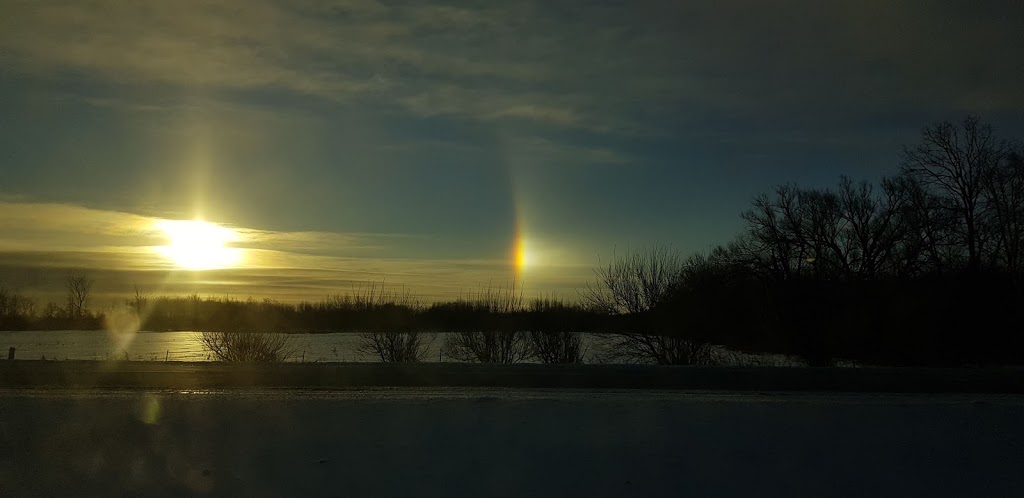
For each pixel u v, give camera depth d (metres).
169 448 10.40
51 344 45.41
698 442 10.77
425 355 30.52
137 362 23.19
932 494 9.18
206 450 10.34
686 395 15.04
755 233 45.94
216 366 21.55
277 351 28.47
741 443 10.74
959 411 12.55
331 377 18.78
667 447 10.55
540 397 14.14
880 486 9.38
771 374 19.86
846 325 37.41
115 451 10.29
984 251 40.28
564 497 9.04
